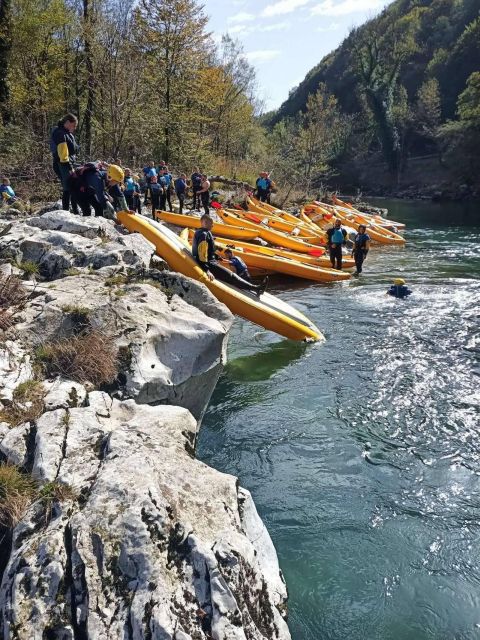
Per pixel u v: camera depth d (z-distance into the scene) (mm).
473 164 47031
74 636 2367
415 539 4301
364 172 60000
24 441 3492
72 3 23797
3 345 4555
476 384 7117
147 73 22469
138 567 2594
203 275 8562
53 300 5414
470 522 4504
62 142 8125
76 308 5234
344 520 4539
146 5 22156
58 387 4215
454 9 80750
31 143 17172
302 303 11477
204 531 2885
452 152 49406
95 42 20703
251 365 7996
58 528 2777
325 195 33219
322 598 3709
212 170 28094
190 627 2420
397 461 5422
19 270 6266
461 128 47625
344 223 22359
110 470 3111
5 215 10922
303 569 3979
